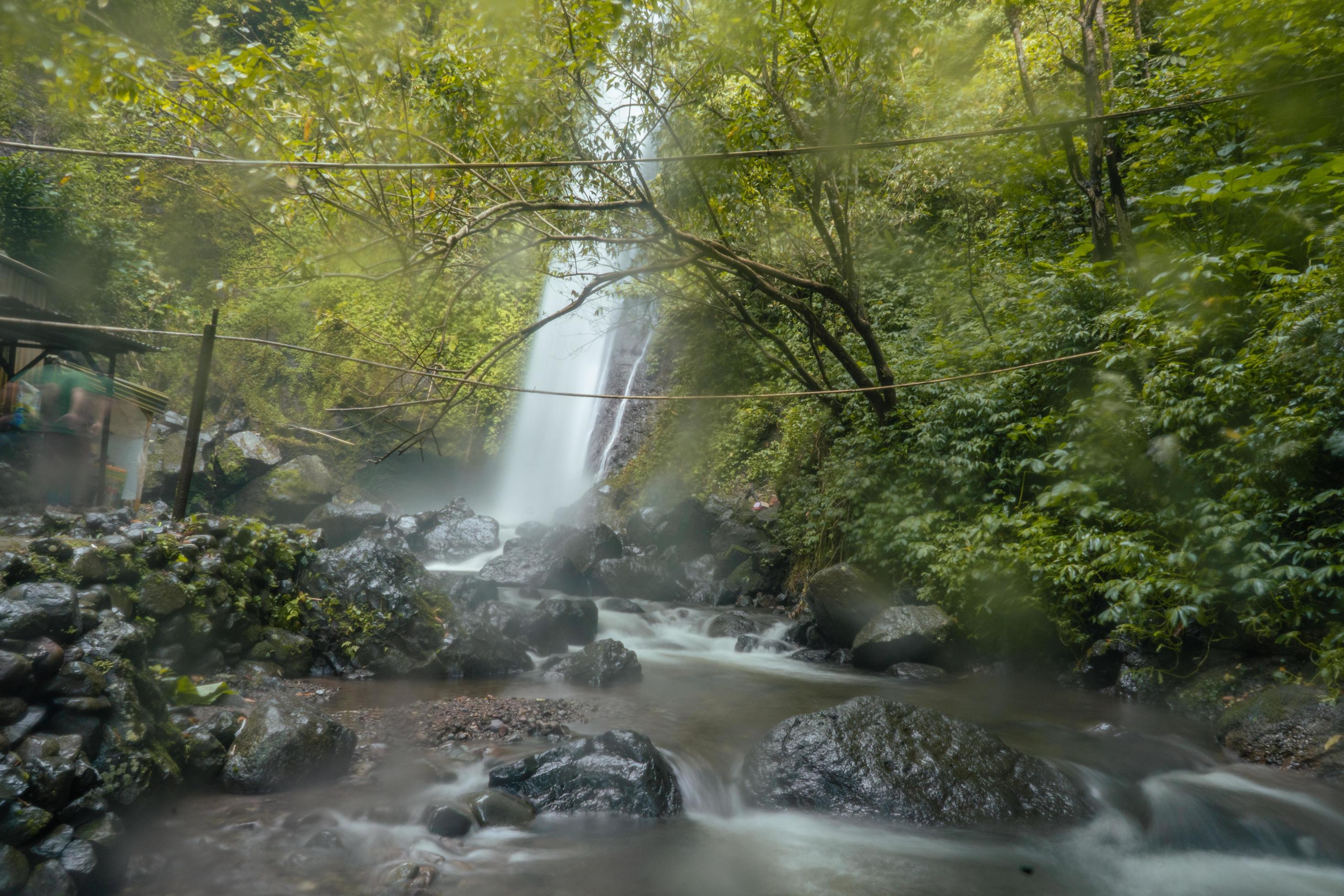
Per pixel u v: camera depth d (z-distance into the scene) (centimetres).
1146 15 1400
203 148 639
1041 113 1173
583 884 438
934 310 1505
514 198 847
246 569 830
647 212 918
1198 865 499
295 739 546
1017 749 636
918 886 453
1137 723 785
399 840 480
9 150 1883
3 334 1005
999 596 1000
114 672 479
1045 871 482
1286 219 898
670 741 680
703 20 959
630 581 1529
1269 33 816
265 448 1964
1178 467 858
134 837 446
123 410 1352
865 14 911
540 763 565
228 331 2336
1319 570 714
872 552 1197
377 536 1694
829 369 1476
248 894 403
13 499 932
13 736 405
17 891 356
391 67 604
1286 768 645
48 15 478
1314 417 730
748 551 1625
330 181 646
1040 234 1387
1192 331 873
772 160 1114
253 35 627
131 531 712
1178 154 1052
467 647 905
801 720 621
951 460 1112
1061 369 1066
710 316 1550
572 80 825
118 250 1934
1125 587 830
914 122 1191
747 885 445
